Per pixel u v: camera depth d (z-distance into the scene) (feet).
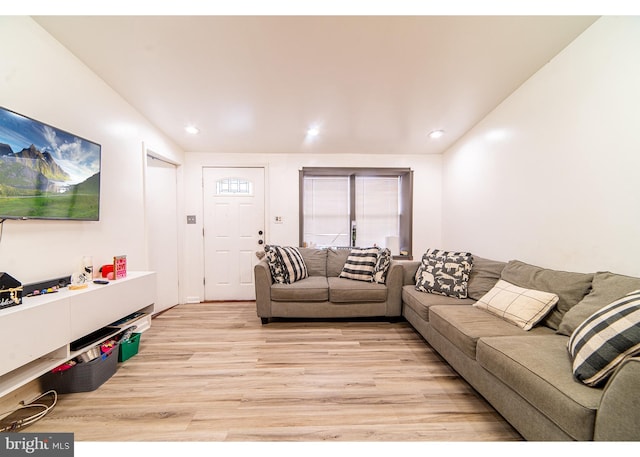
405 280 8.61
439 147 11.02
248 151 11.28
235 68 5.70
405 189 12.16
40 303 3.92
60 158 4.88
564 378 3.17
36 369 4.10
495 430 4.05
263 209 11.60
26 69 4.39
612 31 4.48
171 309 10.08
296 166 11.61
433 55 5.33
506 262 7.11
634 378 2.40
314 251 10.39
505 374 3.72
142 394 4.89
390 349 6.72
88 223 5.79
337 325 8.39
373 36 4.75
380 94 6.84
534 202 6.37
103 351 5.35
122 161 6.95
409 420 4.25
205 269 11.35
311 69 5.74
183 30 4.59
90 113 5.79
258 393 4.92
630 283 3.98
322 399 4.75
